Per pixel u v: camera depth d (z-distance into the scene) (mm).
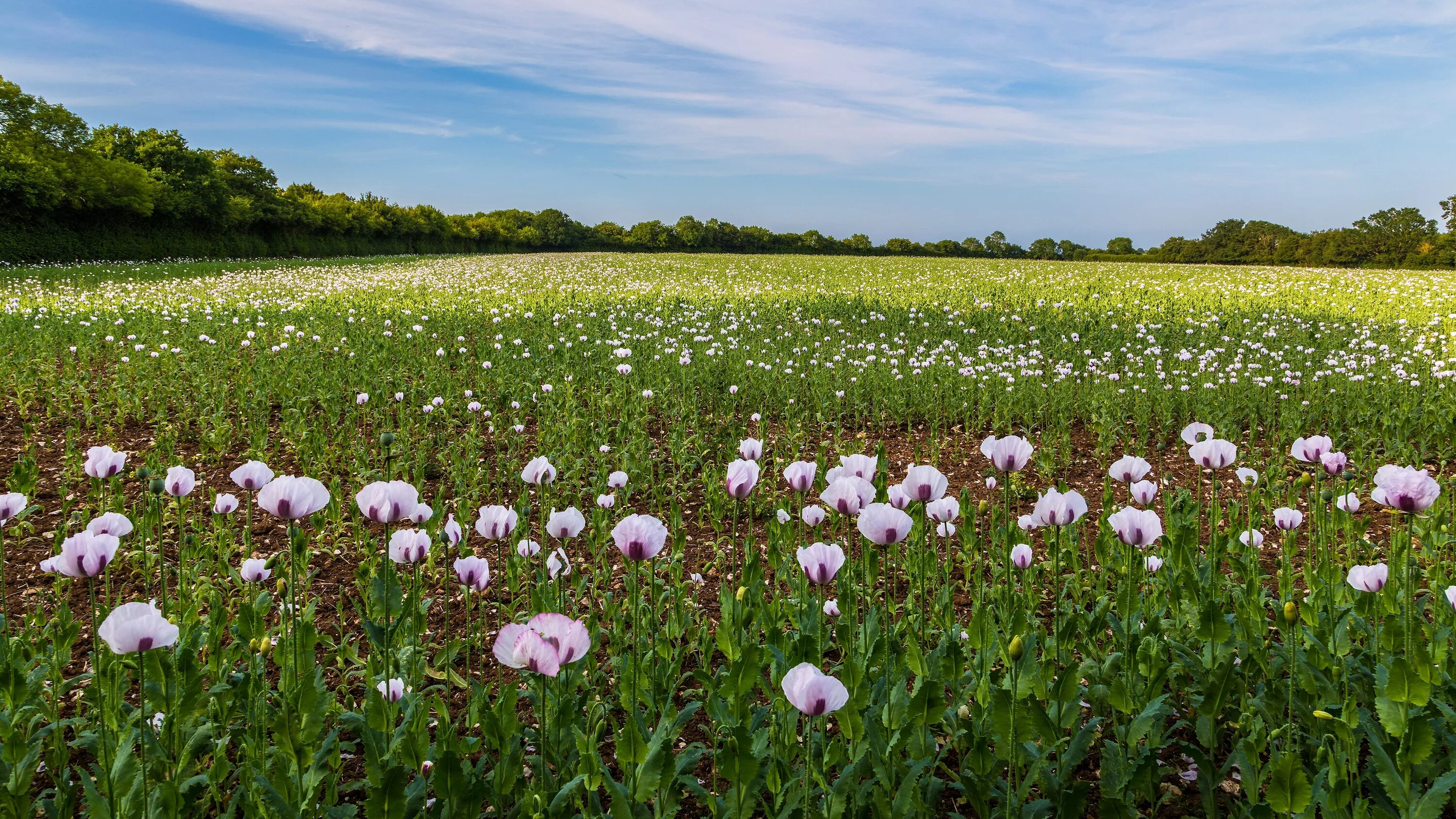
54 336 12492
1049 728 2395
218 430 7582
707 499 6098
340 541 5566
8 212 38938
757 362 11828
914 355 13344
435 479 7145
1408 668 2283
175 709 2625
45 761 2986
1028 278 31125
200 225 54906
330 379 9672
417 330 13953
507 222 105375
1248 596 3508
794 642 2846
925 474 2998
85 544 2412
